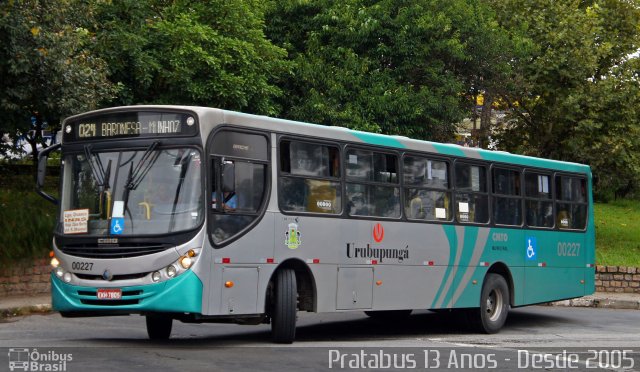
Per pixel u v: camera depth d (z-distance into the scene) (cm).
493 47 2819
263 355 1168
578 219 1964
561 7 2955
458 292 1619
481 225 1684
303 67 2736
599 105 2823
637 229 3247
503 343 1470
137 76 2292
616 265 2594
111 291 1174
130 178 1202
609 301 2308
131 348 1206
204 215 1183
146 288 1162
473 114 3062
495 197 1733
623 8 3028
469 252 1648
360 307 1421
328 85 2730
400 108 2694
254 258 1250
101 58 2127
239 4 2489
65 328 1558
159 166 1202
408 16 2786
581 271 1956
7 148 2409
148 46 2388
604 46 2855
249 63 2423
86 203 1221
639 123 2961
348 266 1402
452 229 1614
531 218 1822
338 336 1543
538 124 3069
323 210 1370
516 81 2898
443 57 2844
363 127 2638
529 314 2097
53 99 1847
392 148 1510
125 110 1231
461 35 2845
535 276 1819
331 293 1371
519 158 1806
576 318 2008
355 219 1419
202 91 2339
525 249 1794
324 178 1376
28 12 1777
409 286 1516
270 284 1305
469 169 1678
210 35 2372
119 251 1178
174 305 1155
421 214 1556
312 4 2855
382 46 2761
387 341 1457
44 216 2120
